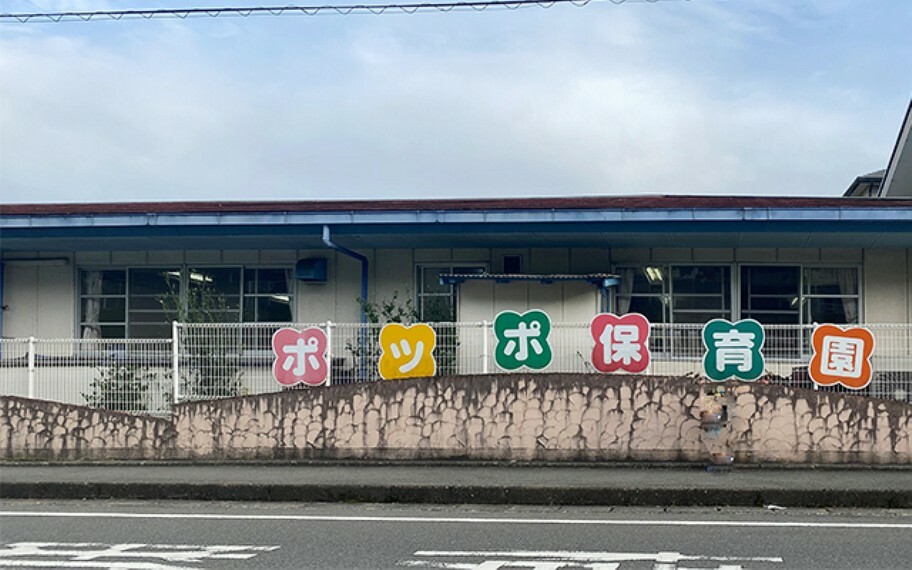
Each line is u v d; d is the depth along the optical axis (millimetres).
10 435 11164
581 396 10391
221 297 14539
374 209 12797
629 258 14375
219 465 10695
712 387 10172
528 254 14484
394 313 14602
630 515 8453
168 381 11281
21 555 6879
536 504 9078
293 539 7438
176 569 6406
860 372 10102
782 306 14117
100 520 8383
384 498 9305
